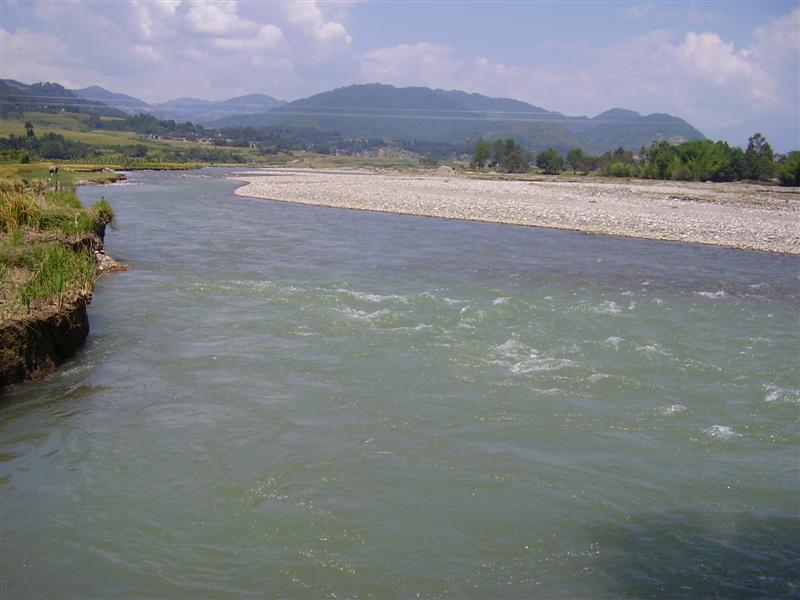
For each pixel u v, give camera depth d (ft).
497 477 32.01
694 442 36.47
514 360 49.03
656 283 79.87
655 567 25.62
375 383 43.62
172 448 33.94
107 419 37.27
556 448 35.22
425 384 43.70
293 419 37.81
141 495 29.58
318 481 31.12
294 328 55.77
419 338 53.78
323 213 152.87
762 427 38.58
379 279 78.79
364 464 32.81
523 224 134.51
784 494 31.19
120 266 79.71
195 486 30.37
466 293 71.92
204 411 38.63
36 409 38.34
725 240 114.21
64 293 47.78
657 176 383.04
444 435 36.32
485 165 601.21
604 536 27.50
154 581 24.09
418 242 109.81
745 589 24.36
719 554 26.50
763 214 155.12
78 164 362.74
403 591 23.95
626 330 58.23
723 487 31.73
